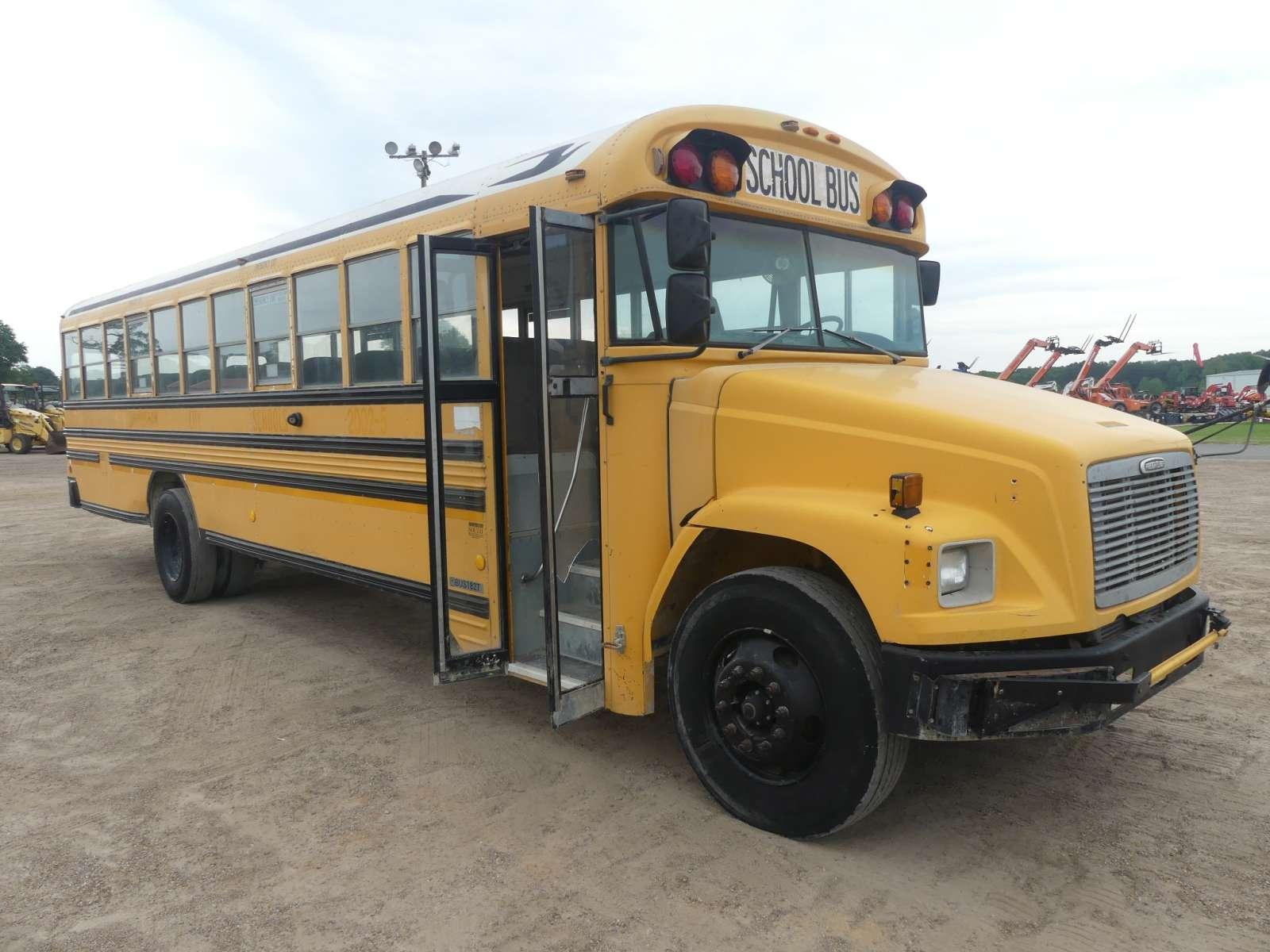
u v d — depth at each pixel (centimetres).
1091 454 307
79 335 931
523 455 447
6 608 752
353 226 540
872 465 327
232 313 665
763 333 404
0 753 445
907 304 486
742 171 383
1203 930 283
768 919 293
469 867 330
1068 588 300
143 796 395
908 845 338
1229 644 574
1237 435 2581
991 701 293
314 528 590
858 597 327
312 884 322
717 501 356
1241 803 367
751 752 344
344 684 543
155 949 286
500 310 435
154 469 791
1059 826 351
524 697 516
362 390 529
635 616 387
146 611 736
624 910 300
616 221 379
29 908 311
